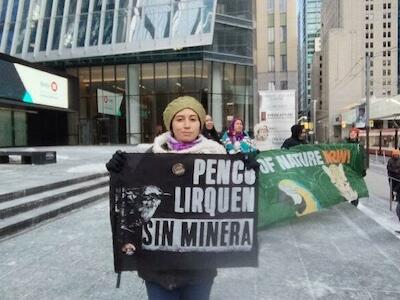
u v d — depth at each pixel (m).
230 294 4.04
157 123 37.22
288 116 14.91
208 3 33.34
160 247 2.56
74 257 5.20
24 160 15.30
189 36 33.28
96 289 4.20
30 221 6.79
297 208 6.93
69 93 35.66
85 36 35.84
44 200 7.95
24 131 34.66
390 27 99.25
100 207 8.62
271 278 4.46
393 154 10.18
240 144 6.64
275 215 6.59
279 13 76.50
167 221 2.55
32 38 37.25
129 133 37.75
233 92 37.78
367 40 102.12
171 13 34.06
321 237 6.10
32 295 4.06
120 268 2.55
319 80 138.62
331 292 4.06
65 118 38.81
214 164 2.55
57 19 36.81
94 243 5.82
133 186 2.54
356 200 8.59
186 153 2.54
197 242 2.58
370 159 35.50
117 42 34.97
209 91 36.50
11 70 27.12
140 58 36.53
